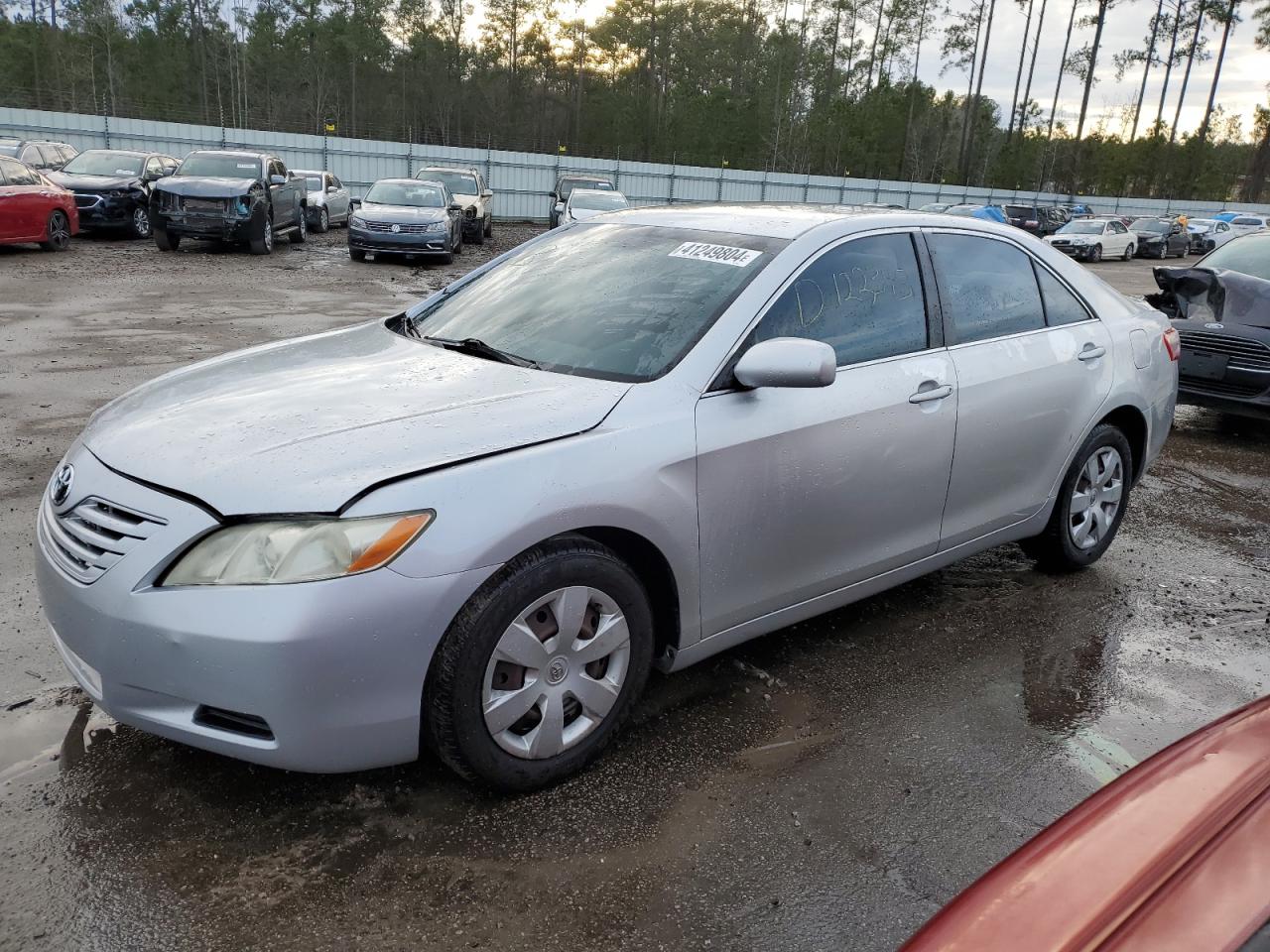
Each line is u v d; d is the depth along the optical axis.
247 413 2.76
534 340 3.28
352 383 2.97
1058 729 3.30
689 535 2.89
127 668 2.39
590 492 2.61
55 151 22.86
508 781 2.66
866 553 3.50
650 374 2.98
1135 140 87.56
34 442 5.82
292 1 88.06
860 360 3.40
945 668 3.68
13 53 76.56
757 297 3.18
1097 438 4.43
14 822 2.53
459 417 2.67
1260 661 3.90
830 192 52.34
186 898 2.30
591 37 98.94
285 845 2.50
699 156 88.06
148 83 83.19
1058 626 4.12
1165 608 4.39
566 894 2.38
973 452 3.77
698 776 2.89
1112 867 1.31
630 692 2.89
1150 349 4.67
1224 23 84.75
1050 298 4.27
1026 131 89.94
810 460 3.17
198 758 2.85
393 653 2.36
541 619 2.65
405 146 40.00
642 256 3.57
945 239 3.86
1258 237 8.68
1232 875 1.25
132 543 2.40
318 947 2.18
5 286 12.74
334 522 2.33
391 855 2.48
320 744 2.35
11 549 4.23
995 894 1.31
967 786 2.93
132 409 2.95
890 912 2.38
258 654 2.26
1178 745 1.63
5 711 3.04
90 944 2.15
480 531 2.43
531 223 40.66
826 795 2.84
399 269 18.19
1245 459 7.35
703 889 2.43
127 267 15.70
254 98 86.00
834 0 98.25
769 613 3.27
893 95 90.38
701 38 101.38
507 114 90.88
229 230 18.03
